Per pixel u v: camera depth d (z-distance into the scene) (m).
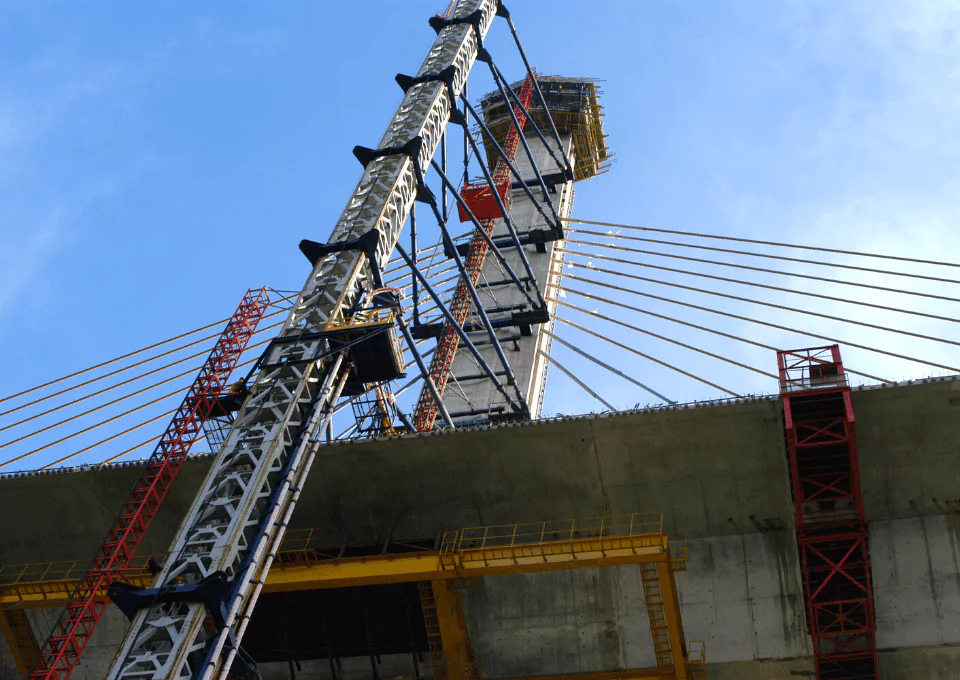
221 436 43.84
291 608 41.47
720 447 40.09
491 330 55.28
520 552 37.44
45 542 44.72
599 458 40.75
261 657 42.91
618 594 41.81
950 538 40.19
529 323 66.00
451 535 42.56
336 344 38.22
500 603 42.34
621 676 40.78
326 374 37.44
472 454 41.00
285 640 42.38
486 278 73.88
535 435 40.47
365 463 41.41
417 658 42.56
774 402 39.19
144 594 29.20
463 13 64.38
